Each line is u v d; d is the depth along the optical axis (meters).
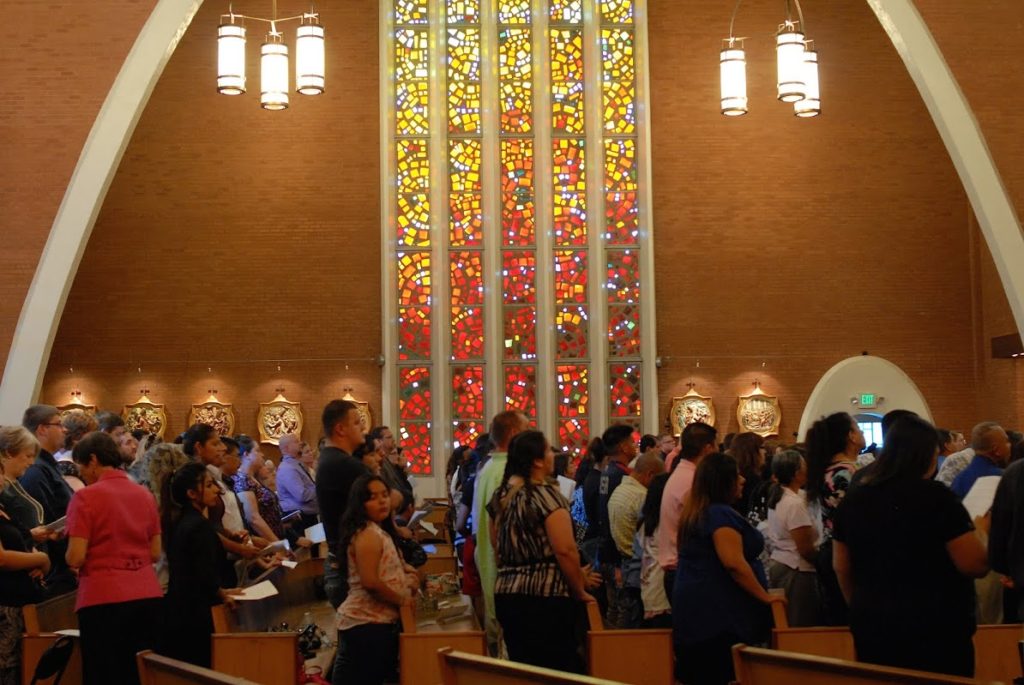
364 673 6.46
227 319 19.55
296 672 6.65
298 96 19.75
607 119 19.95
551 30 20.02
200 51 19.61
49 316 13.52
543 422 19.73
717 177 20.00
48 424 8.02
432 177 19.73
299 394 19.56
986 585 7.91
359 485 6.55
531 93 20.05
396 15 19.88
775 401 19.81
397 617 6.57
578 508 10.37
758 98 20.03
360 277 19.72
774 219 20.02
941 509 4.92
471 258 19.89
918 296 20.09
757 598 6.13
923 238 20.12
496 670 4.21
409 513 10.68
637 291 19.84
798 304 20.00
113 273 19.44
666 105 20.00
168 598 6.82
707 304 19.95
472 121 20.00
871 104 20.11
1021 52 14.27
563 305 19.94
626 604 8.83
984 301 19.92
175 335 19.47
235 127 19.64
